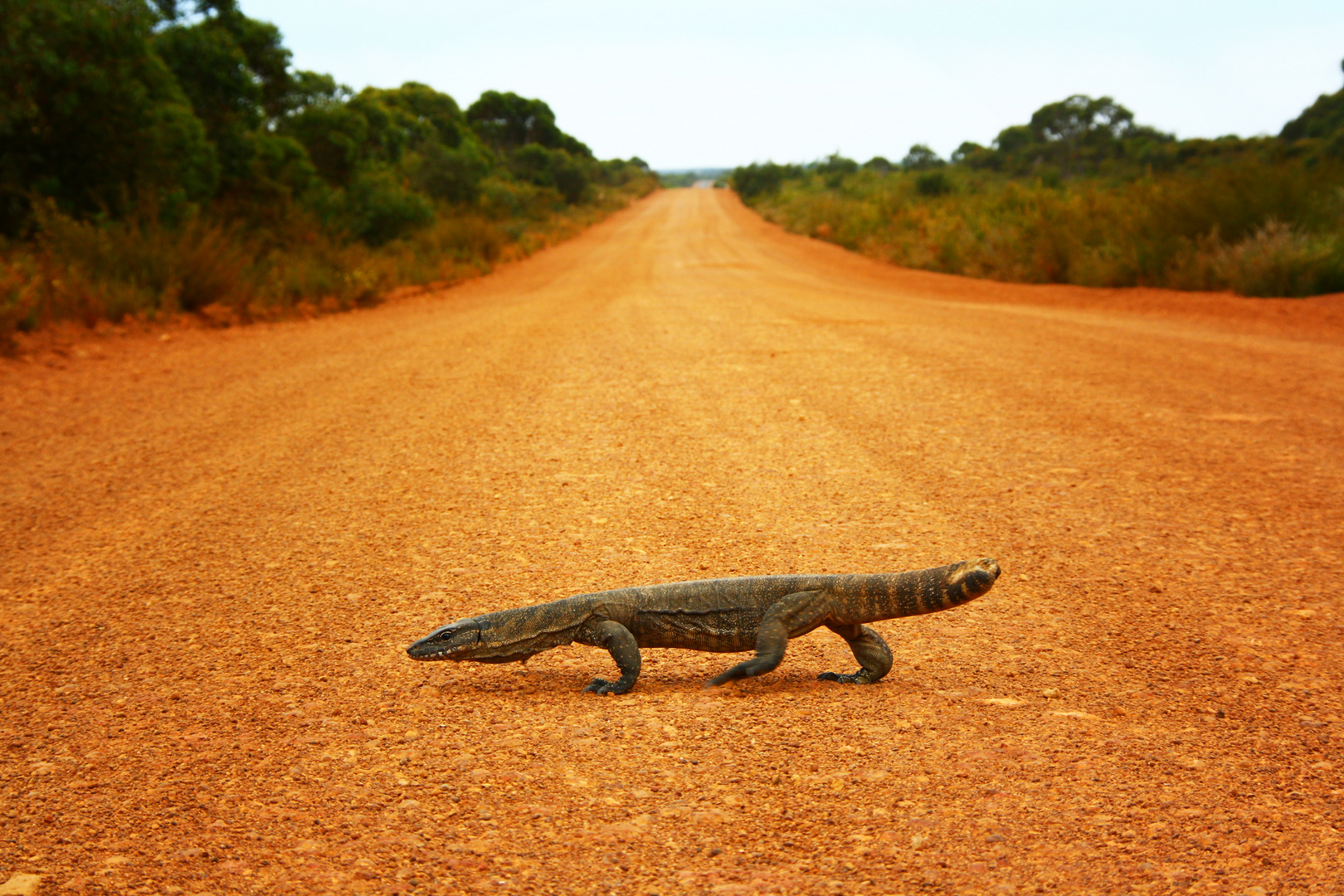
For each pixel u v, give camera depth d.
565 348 15.12
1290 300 18.81
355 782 3.24
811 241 55.41
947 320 18.12
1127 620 4.70
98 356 14.72
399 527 6.55
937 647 4.40
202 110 26.64
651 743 3.44
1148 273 23.12
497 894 2.58
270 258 24.56
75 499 7.50
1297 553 5.63
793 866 2.66
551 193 85.19
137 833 2.98
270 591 5.42
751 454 8.32
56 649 4.70
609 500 7.04
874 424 9.34
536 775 3.24
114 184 20.64
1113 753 3.30
